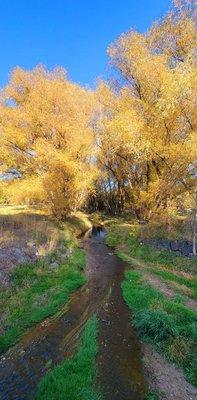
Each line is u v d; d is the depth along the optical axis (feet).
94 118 95.20
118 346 31.58
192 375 28.71
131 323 36.11
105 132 88.84
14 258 45.65
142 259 63.10
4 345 29.89
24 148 98.84
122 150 93.56
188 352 31.17
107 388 25.58
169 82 63.82
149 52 88.43
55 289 42.75
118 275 52.44
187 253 63.36
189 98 64.28
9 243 50.49
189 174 74.38
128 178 108.47
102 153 101.19
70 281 46.50
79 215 113.39
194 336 32.73
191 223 74.54
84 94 98.94
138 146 75.05
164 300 40.34
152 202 87.15
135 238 74.79
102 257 63.98
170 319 34.65
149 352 31.37
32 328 33.63
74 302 40.75
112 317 37.40
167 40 86.99
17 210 90.84
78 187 87.71
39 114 95.30
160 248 66.85
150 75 79.25
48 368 27.32
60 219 89.20
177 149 70.49
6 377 26.00
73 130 89.30
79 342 31.40
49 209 88.69
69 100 96.53
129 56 86.38
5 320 33.50
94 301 41.42
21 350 29.66
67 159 84.38
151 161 84.84
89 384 25.57
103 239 83.46
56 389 24.53
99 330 34.17
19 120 99.09
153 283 48.55
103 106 95.40
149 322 34.22
